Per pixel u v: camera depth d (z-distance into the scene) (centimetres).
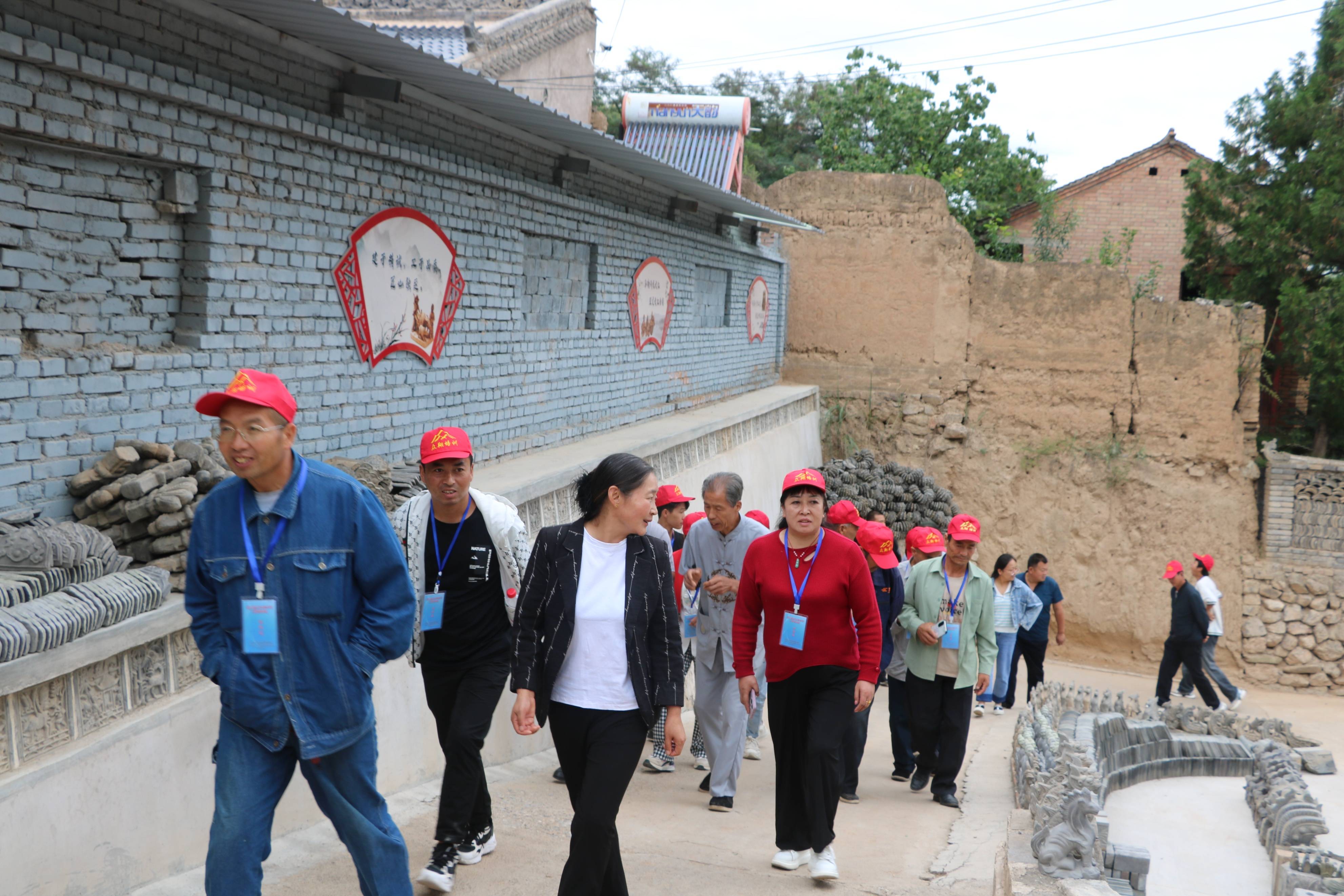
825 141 3041
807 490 532
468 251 887
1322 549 1908
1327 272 2067
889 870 561
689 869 531
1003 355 2103
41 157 506
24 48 465
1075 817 504
